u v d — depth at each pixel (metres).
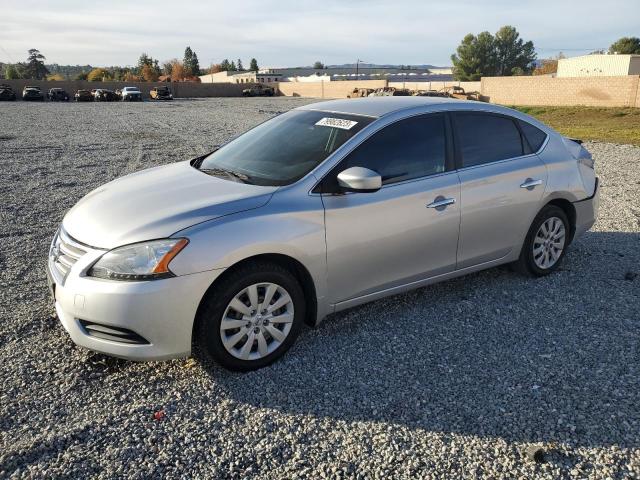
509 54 90.69
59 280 3.33
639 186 8.92
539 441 2.81
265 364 3.53
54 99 54.66
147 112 32.38
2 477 2.55
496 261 4.62
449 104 4.39
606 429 2.89
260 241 3.32
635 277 4.97
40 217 7.18
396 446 2.79
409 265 4.05
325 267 3.63
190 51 145.12
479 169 4.35
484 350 3.72
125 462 2.67
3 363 3.55
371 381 3.37
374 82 62.75
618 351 3.69
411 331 4.00
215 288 3.26
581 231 5.22
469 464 2.66
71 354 3.67
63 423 2.96
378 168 3.87
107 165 11.47
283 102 49.34
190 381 3.38
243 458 2.71
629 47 88.75
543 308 4.36
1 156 12.73
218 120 25.00
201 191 3.66
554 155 4.89
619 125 26.97
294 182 3.63
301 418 3.03
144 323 3.09
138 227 3.23
